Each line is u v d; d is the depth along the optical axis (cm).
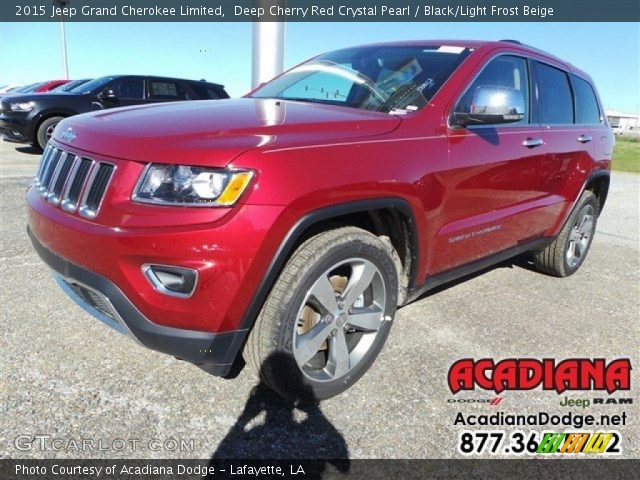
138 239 195
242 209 195
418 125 270
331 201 217
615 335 347
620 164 1802
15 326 294
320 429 231
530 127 355
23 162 920
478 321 350
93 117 257
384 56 340
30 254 411
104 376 254
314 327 235
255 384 257
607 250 584
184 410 235
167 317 201
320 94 329
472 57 317
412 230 260
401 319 341
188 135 211
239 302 203
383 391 262
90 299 228
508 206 340
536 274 465
